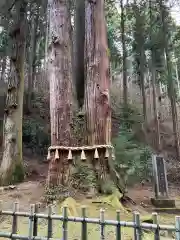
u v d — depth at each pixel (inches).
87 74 241.1
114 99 807.7
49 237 87.7
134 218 82.4
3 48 565.3
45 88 757.9
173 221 197.0
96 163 214.1
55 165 209.5
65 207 89.0
